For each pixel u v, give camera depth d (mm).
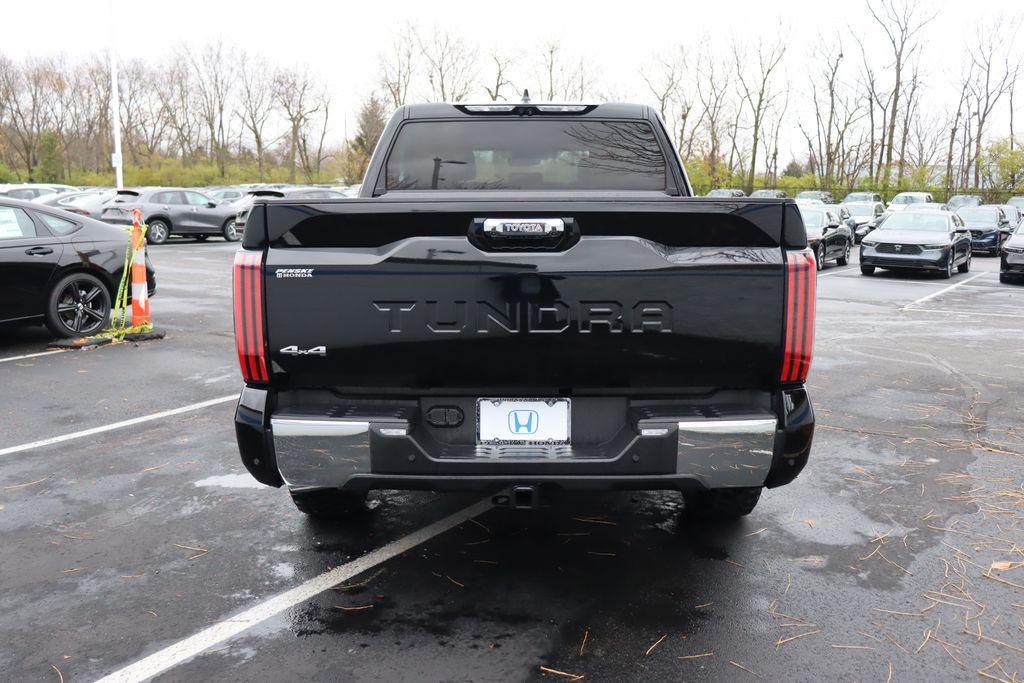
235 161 72438
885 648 3010
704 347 3049
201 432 5781
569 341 3045
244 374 3137
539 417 3176
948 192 48844
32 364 7984
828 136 55719
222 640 3061
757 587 3480
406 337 3053
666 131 4809
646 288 3018
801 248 3047
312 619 3215
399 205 2994
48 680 2805
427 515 4301
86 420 6066
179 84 70875
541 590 3453
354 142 67312
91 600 3369
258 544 3922
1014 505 4434
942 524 4172
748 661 2918
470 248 3018
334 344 3068
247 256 3057
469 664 2896
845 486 4734
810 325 3051
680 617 3225
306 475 3129
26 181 62406
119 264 9359
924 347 9375
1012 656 2967
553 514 4316
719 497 3994
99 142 68125
